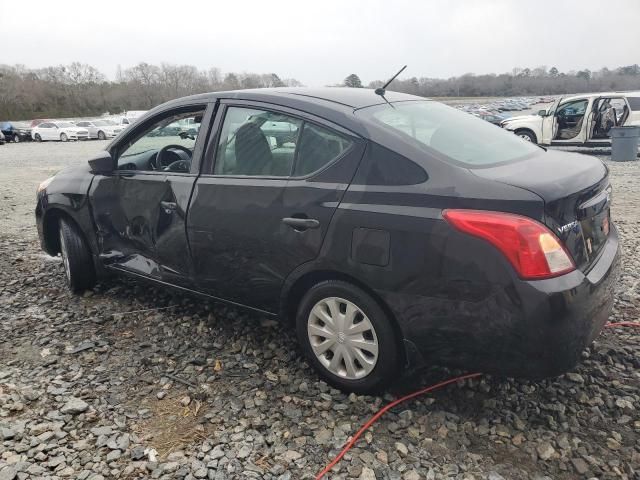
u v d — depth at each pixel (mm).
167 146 3834
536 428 2676
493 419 2754
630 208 7559
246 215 3117
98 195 4090
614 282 2738
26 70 97750
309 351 3080
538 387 3000
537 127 15188
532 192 2363
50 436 2666
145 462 2492
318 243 2816
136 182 3812
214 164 3398
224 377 3209
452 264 2438
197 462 2480
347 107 3008
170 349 3551
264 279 3143
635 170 11453
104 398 3006
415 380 3090
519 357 2410
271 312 3240
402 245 2549
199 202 3377
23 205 9242
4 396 3014
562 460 2453
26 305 4324
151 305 4242
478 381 3068
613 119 14570
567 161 2941
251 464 2469
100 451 2570
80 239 4344
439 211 2482
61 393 3047
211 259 3387
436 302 2514
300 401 2932
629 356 3266
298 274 2965
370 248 2639
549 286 2303
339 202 2758
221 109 3436
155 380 3191
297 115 3049
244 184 3166
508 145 3174
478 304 2416
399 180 2629
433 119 3217
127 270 4008
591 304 2449
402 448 2547
